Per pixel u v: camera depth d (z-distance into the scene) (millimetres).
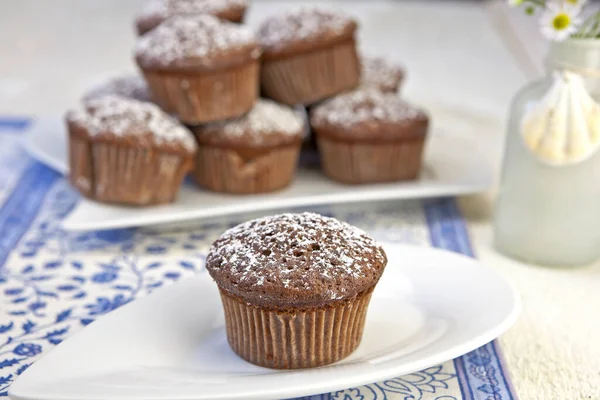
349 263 543
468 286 579
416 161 748
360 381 508
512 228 654
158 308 569
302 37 766
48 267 647
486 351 568
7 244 674
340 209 724
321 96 783
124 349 543
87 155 702
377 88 803
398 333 565
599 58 613
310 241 549
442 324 561
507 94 1138
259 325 542
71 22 1758
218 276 545
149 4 809
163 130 705
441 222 704
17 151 826
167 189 711
